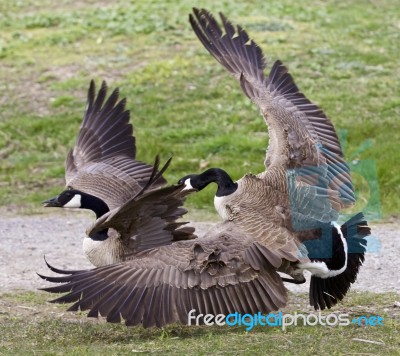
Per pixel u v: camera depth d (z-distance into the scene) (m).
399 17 26.06
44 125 19.80
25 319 10.44
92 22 25.81
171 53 23.19
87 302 8.79
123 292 8.84
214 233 9.20
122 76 22.02
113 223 9.51
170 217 9.73
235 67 11.32
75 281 8.91
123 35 24.70
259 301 8.84
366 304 10.67
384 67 21.80
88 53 23.61
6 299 11.28
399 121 18.66
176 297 8.80
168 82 21.44
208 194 16.17
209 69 22.00
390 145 17.34
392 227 14.40
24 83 22.09
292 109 10.77
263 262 8.88
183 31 24.64
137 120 19.72
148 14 26.23
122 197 10.89
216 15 25.61
